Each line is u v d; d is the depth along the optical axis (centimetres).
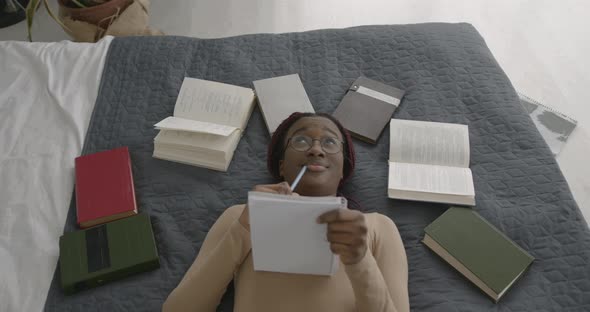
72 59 174
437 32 181
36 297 120
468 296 119
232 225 110
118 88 168
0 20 247
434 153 146
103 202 136
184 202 141
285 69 174
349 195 142
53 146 151
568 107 208
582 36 236
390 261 115
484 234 125
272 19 254
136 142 155
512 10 252
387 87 165
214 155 147
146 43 181
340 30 185
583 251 124
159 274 126
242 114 158
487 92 161
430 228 127
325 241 94
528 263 119
